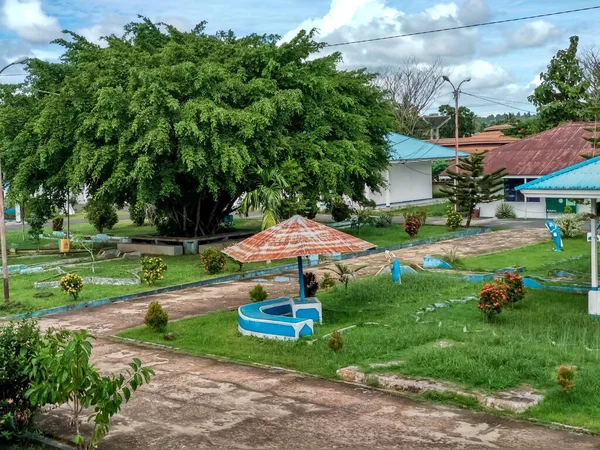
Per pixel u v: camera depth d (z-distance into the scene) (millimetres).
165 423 8945
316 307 14242
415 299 16094
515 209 37094
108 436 8539
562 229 27906
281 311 14922
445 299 16031
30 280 22234
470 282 18328
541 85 47562
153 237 28938
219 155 23578
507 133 54719
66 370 6668
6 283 18625
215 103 24203
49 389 6801
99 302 18359
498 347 11016
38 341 8422
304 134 26297
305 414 9055
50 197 28875
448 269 21172
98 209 37031
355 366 10852
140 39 28422
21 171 24891
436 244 28125
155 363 12055
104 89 22953
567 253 23562
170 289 20094
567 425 8195
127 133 23172
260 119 23594
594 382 9195
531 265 21484
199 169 23719
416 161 44562
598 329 12609
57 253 29891
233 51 27000
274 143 24797
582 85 45531
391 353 11547
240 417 9055
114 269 23531
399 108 68125
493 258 23203
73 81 24641
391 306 15445
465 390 9398
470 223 34812
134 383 7102
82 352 6766
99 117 23641
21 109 26375
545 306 15031
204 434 8492
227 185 24578
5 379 8242
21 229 42281
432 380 9922
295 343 12648
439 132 77750
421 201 46969
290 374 11008
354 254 25594
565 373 8859
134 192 24906
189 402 9766
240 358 12141
